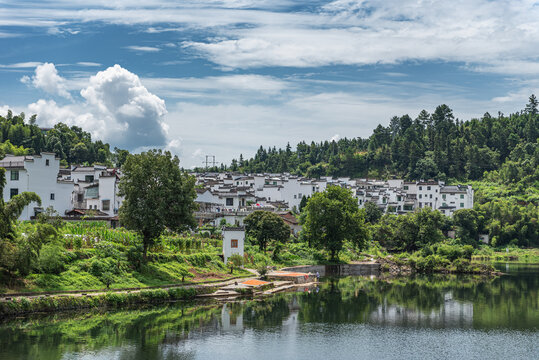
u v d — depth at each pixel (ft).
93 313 257.14
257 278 381.60
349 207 501.97
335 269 487.20
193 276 336.08
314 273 452.35
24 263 248.11
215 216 521.65
